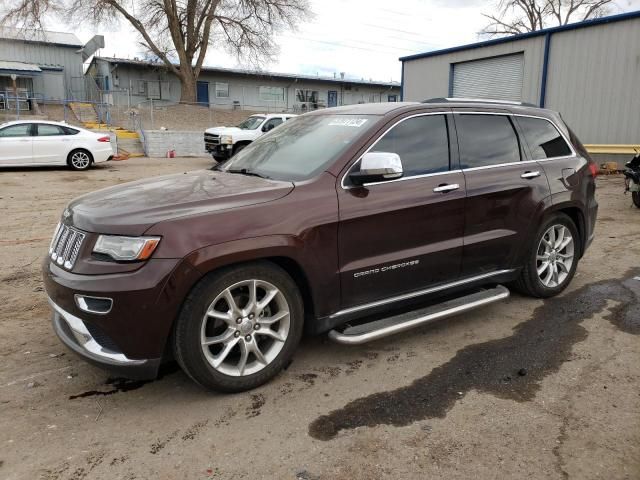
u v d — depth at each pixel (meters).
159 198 3.24
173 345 3.04
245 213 3.12
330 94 43.09
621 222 8.30
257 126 19.14
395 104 4.06
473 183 4.07
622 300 4.86
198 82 38.28
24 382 3.39
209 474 2.54
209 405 3.14
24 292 5.06
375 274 3.60
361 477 2.52
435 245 3.89
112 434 2.85
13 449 2.71
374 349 3.90
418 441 2.79
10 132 15.20
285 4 34.09
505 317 4.50
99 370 3.55
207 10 33.44
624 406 3.12
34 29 30.92
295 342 3.40
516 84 18.25
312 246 3.29
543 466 2.59
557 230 4.86
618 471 2.56
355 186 3.52
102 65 38.22
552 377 3.47
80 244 3.02
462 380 3.44
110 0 30.81
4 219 8.54
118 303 2.83
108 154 16.62
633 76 14.96
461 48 19.67
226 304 3.15
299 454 2.69
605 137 15.81
